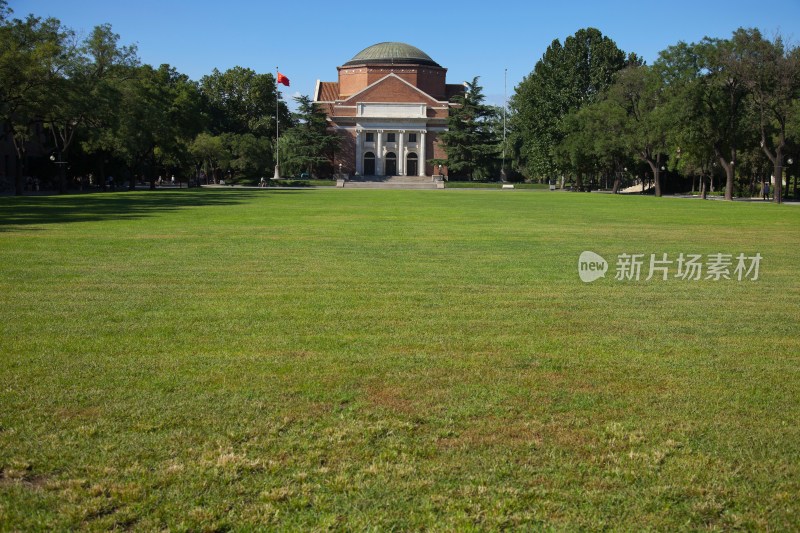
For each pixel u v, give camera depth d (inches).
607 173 3695.9
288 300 413.1
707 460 197.8
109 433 211.2
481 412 230.8
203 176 4274.1
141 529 162.1
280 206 1454.2
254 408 231.9
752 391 254.7
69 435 209.5
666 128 2234.3
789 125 2050.9
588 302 415.8
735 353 305.6
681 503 175.8
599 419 226.5
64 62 1873.8
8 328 335.9
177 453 198.7
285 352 297.4
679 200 2094.0
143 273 510.3
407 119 4507.9
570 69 3238.2
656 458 198.4
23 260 572.4
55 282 468.4
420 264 569.3
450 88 4997.5
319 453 199.2
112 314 369.4
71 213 1152.8
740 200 2292.1
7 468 189.8
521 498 177.0
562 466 193.6
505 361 287.7
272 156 4266.7
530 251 666.2
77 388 248.8
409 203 1690.5
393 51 4785.9
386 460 195.9
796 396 249.8
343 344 311.6
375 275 510.0
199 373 267.1
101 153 2583.7
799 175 2797.7
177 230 853.2
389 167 4618.6
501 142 4269.2
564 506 173.6
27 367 272.8
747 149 2428.6
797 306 410.6
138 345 305.9
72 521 164.9
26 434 209.9
